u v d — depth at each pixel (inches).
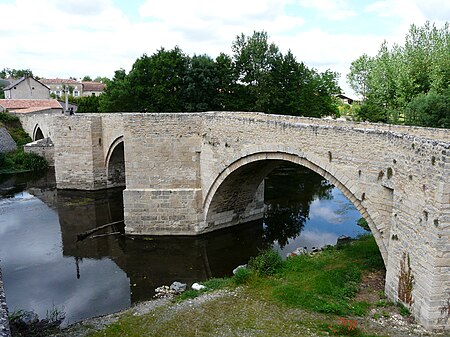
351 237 972.6
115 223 1156.5
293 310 571.2
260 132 797.9
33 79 3644.2
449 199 455.2
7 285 796.0
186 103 1870.1
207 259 915.4
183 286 754.2
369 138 600.4
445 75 1460.4
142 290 761.6
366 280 659.4
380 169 589.6
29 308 695.1
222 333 525.0
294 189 1526.8
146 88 1859.0
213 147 933.8
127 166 997.2
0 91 4399.6
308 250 889.5
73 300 724.7
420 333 477.4
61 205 1364.4
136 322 581.6
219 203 1016.9
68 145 1492.4
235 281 695.7
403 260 541.3
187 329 544.7
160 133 976.3
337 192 1487.5
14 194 1525.6
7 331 314.5
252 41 1974.7
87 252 970.1
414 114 1305.4
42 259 930.7
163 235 1010.7
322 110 2449.6
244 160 857.5
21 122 2628.0
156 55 1908.2
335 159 658.8
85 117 1461.6
